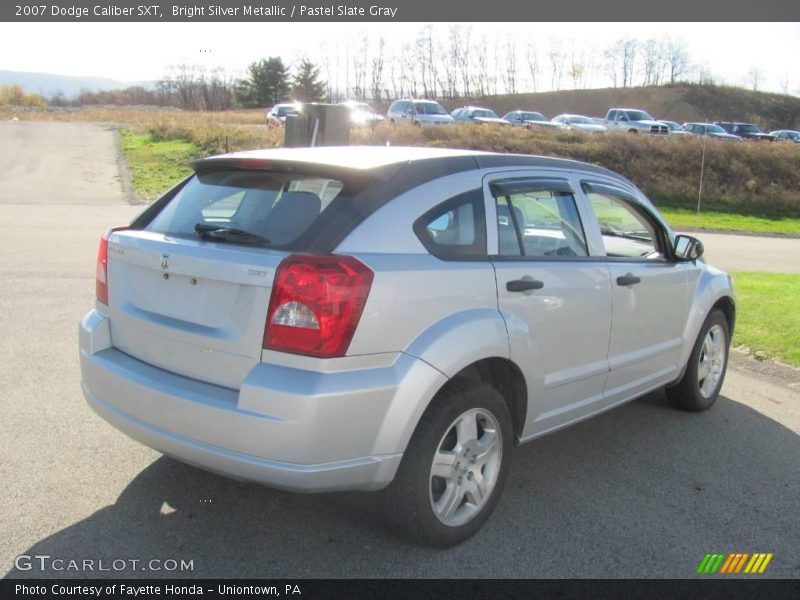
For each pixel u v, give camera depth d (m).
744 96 100.69
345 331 2.91
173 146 33.03
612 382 4.44
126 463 4.08
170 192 3.83
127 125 41.59
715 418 5.46
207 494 3.79
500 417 3.55
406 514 3.21
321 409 2.85
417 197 3.32
